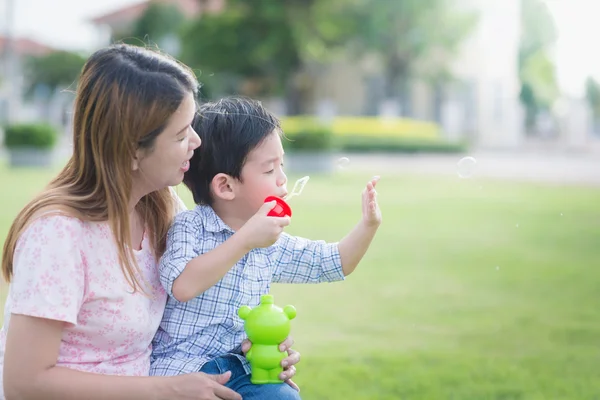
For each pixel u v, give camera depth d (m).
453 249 5.86
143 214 1.72
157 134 1.52
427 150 19.77
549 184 11.30
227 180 1.73
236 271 1.73
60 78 36.19
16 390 1.45
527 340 3.42
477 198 9.50
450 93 25.70
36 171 12.50
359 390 2.68
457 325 3.68
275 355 1.65
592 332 3.58
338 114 26.67
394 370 2.94
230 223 1.78
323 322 3.70
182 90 1.54
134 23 31.39
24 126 13.41
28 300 1.43
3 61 35.22
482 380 2.83
